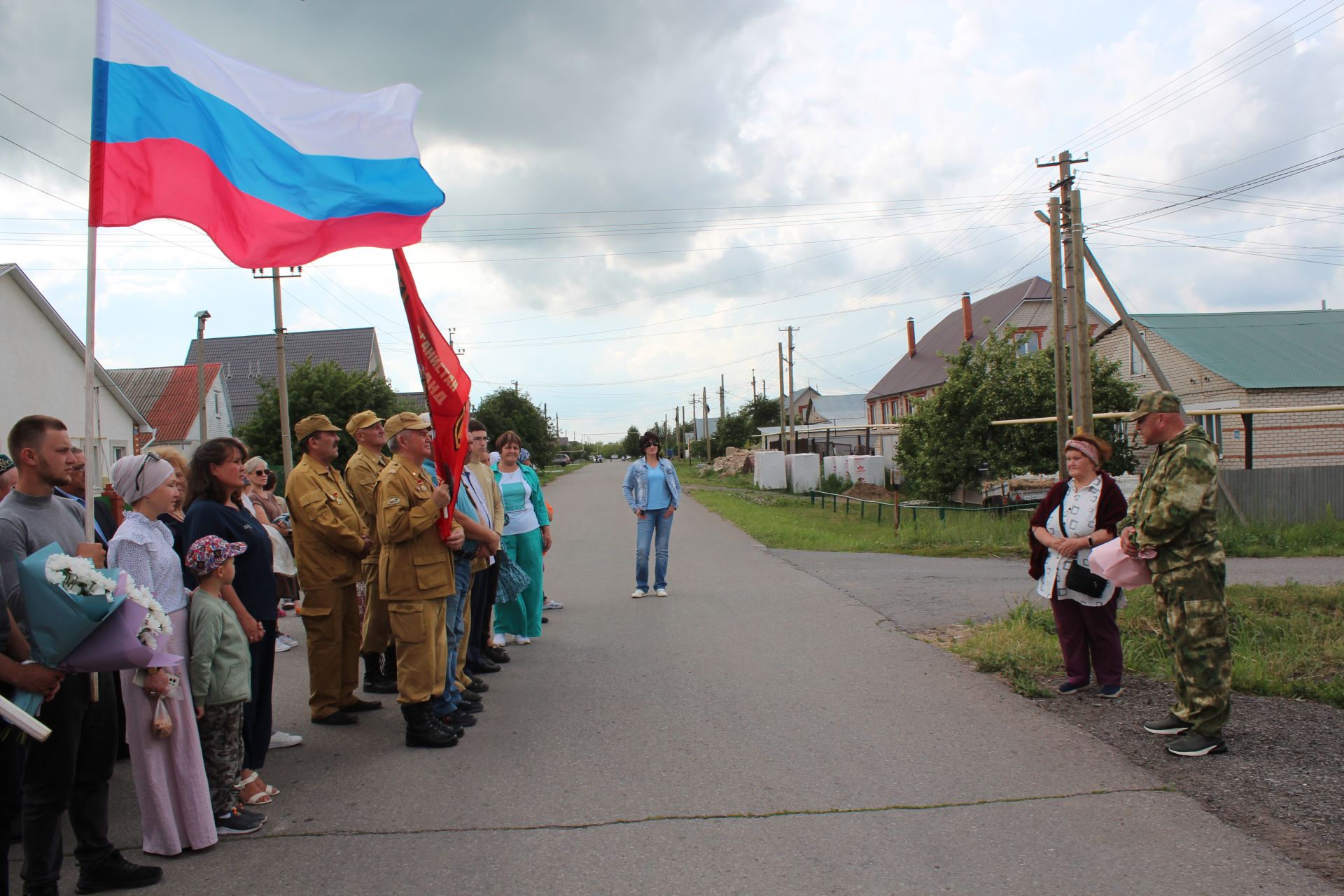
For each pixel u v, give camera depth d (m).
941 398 23.03
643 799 4.01
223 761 3.76
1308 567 12.94
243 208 4.62
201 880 3.32
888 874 3.21
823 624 8.00
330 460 5.66
